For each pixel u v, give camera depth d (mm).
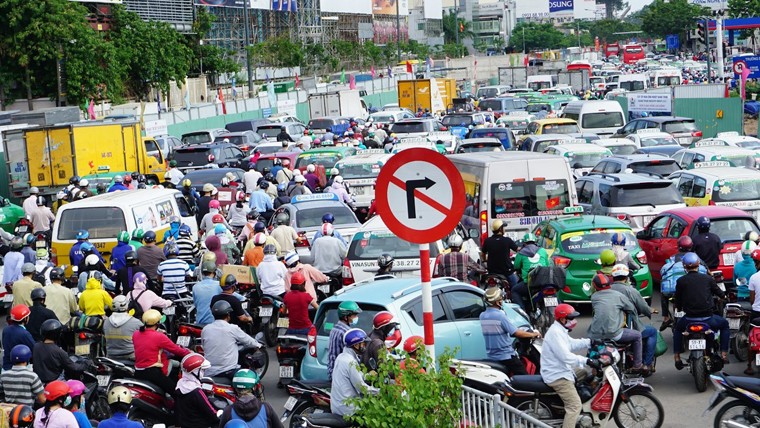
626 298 12008
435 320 11859
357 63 110250
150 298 14180
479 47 198875
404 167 7973
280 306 15398
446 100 72812
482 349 12117
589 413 10508
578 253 16266
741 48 109125
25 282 14891
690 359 12562
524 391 10414
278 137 44719
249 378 8945
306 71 94875
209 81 77000
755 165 26969
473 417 9430
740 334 13695
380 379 7871
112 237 18688
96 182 29266
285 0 101188
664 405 12180
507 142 39094
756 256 13398
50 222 24375
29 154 32219
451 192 7934
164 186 24891
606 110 41594
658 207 19984
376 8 130125
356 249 16453
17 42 50688
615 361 10531
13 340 12266
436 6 170750
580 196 21906
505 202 19453
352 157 28203
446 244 17594
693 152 28078
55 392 9102
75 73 52219
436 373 7992
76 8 53469
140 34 61188
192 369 10453
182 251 17984
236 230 22156
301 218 20000
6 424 9820
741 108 49125
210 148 35938
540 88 83188
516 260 15578
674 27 181500
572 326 10312
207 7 87625
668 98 53344
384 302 11516
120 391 9078
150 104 57281
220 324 11859
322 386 10781
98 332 13734
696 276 12648
